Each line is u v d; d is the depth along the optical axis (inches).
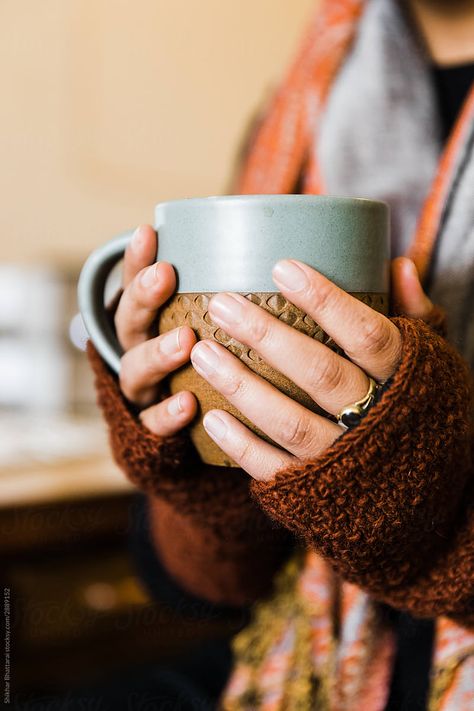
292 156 23.6
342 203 12.4
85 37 42.3
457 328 19.3
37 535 27.8
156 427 14.3
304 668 21.6
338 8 24.8
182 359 13.2
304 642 21.8
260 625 23.0
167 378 14.3
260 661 22.5
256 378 12.6
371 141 22.2
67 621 29.9
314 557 22.0
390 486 12.6
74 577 29.8
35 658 29.3
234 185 28.9
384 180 21.8
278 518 13.2
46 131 42.1
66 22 41.7
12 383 44.8
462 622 16.3
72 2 41.6
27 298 44.8
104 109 43.6
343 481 12.4
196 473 16.3
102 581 30.6
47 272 45.0
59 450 34.1
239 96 49.0
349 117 22.6
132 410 15.2
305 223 12.3
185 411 13.6
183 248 12.9
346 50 24.0
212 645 26.7
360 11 24.3
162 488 16.1
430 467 12.8
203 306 12.8
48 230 43.0
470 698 17.4
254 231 12.3
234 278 12.5
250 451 13.0
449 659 17.8
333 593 21.6
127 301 13.8
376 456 12.4
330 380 12.3
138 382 14.2
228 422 13.1
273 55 50.4
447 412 12.9
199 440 14.2
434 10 22.1
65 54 42.0
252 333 12.2
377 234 13.1
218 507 17.0
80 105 42.8
